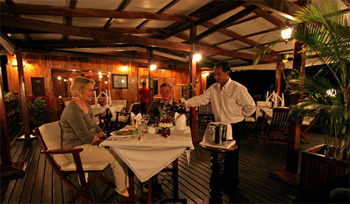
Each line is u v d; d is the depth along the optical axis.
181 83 10.26
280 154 3.78
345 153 2.18
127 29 4.91
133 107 5.23
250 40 5.40
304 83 2.38
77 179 2.65
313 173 2.25
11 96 5.93
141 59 7.18
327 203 2.12
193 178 2.71
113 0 3.08
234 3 3.61
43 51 5.57
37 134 1.88
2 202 2.10
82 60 7.29
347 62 2.08
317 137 5.19
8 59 6.31
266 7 2.18
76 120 2.02
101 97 7.71
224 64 2.13
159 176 2.55
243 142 4.67
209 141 1.84
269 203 2.14
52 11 3.00
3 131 2.79
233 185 2.33
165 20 4.46
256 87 10.55
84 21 3.91
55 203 2.09
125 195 2.18
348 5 2.80
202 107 5.02
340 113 1.81
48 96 6.66
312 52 2.32
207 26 4.69
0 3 2.68
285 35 2.71
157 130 2.22
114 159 2.14
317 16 2.02
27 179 2.63
